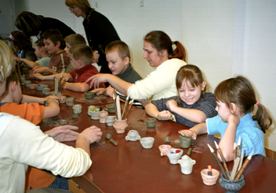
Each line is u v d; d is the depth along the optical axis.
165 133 1.58
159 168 1.21
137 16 4.33
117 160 1.28
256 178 1.12
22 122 1.08
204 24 3.18
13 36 4.43
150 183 1.10
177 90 1.96
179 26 3.59
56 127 1.60
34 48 4.65
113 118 1.70
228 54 2.97
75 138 1.50
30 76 3.31
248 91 1.40
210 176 1.07
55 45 3.81
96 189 1.09
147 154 1.33
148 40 2.26
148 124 1.65
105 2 5.04
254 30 2.65
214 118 1.59
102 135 1.56
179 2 3.50
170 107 1.85
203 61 3.29
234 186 1.03
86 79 2.79
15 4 7.15
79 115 1.90
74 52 2.96
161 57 2.27
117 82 2.29
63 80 2.84
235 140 1.30
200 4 3.17
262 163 1.23
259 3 2.56
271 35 2.53
